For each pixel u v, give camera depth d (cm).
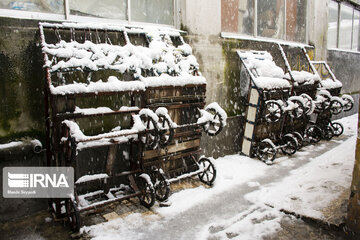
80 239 328
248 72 605
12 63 355
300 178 499
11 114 359
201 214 386
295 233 340
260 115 604
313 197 418
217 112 451
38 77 377
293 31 883
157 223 363
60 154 362
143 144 410
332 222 345
